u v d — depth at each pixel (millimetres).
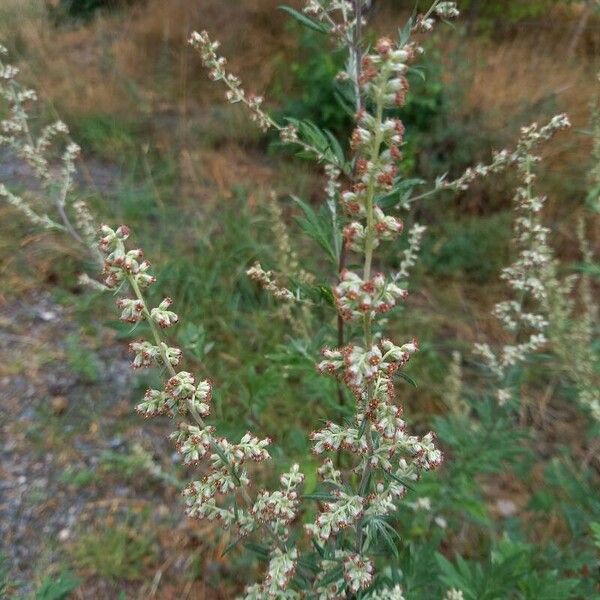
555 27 7711
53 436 3340
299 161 5891
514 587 2379
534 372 3943
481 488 3225
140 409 1377
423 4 7613
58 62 7676
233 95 2164
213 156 6059
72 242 4574
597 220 4898
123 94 7051
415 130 5336
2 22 8289
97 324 4094
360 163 1140
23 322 4055
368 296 1094
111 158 6016
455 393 3139
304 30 7203
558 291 3152
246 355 3807
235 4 8422
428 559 2205
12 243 4598
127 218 4836
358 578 1494
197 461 1417
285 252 3438
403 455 1728
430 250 4742
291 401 3492
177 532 2943
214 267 4363
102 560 2773
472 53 6891
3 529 2885
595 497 2795
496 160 2215
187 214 5074
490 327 4277
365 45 2922
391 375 1275
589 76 6500
